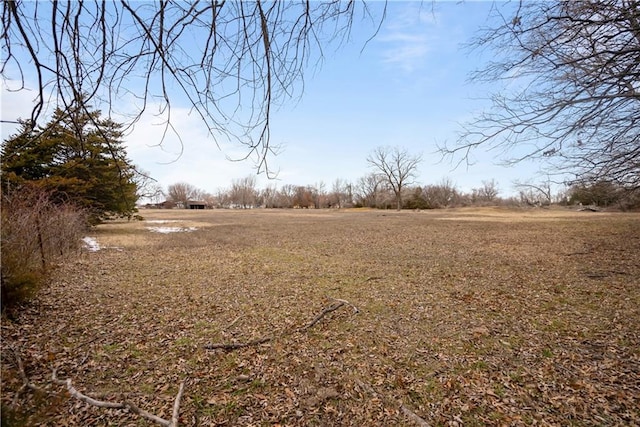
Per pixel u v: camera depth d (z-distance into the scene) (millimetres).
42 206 7812
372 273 8867
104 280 7855
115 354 4262
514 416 3035
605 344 4371
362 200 68312
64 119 1611
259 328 5148
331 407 3250
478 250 12453
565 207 37156
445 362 4055
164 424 2812
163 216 38375
